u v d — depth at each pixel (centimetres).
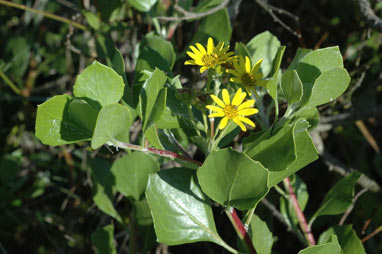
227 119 36
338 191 49
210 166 35
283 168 36
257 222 42
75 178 72
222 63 39
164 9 59
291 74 34
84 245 67
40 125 35
